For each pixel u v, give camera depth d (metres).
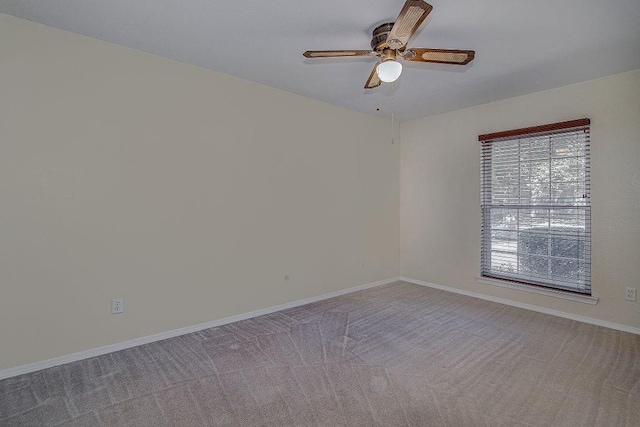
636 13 2.13
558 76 3.16
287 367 2.39
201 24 2.32
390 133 4.83
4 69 2.21
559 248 3.48
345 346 2.73
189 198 3.00
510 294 3.82
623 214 3.07
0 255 2.22
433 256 4.59
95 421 1.81
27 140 2.29
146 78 2.76
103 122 2.57
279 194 3.62
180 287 2.97
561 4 2.04
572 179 3.37
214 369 2.36
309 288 3.92
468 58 2.21
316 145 3.94
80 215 2.49
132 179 2.71
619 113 3.08
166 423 1.79
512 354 2.59
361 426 1.77
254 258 3.44
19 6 2.12
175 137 2.91
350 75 3.20
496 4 2.04
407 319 3.36
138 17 2.24
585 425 1.77
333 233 4.15
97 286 2.57
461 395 2.04
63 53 2.41
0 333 2.22
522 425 1.77
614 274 3.12
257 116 3.42
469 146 4.18
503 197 3.90
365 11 2.14
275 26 2.34
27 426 1.77
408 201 4.89
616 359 2.50
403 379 2.23
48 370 2.34
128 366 2.40
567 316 3.39
